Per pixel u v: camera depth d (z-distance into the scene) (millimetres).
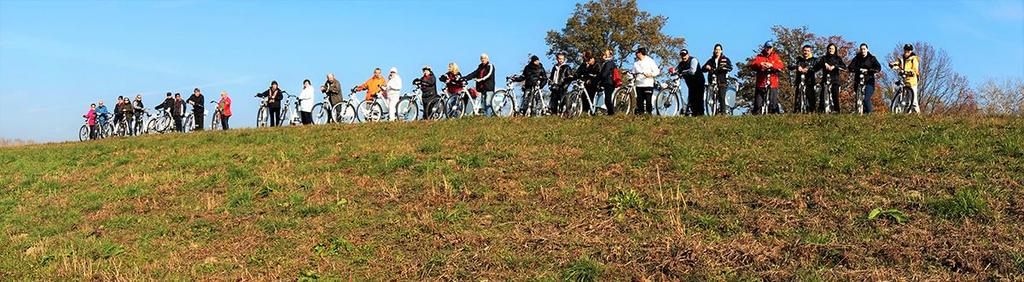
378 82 23359
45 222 12039
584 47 41406
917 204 8992
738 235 8578
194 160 16516
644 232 8844
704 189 10430
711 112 17750
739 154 12188
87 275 8789
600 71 18000
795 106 17625
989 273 6996
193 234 10547
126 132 31781
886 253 7562
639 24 41938
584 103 18594
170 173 15258
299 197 11844
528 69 19625
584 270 7645
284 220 10688
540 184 11445
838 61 16969
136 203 12797
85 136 33875
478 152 14461
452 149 15125
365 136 18156
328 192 12273
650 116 16953
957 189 9500
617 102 18078
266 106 25578
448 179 12219
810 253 7738
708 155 12367
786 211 9242
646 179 11289
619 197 10078
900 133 12805
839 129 13586
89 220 11898
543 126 16859
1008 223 8180
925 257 7445
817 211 9156
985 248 7477
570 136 15227
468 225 9703
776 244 8086
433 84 21781
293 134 19578
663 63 42969
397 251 8961
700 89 17531
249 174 14289
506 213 10109
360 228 10023
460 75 20984
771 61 17094
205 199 12602
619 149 13469
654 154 12773
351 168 14125
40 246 10289
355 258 8836
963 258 7277
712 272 7465
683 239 8406
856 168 10766
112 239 10586
